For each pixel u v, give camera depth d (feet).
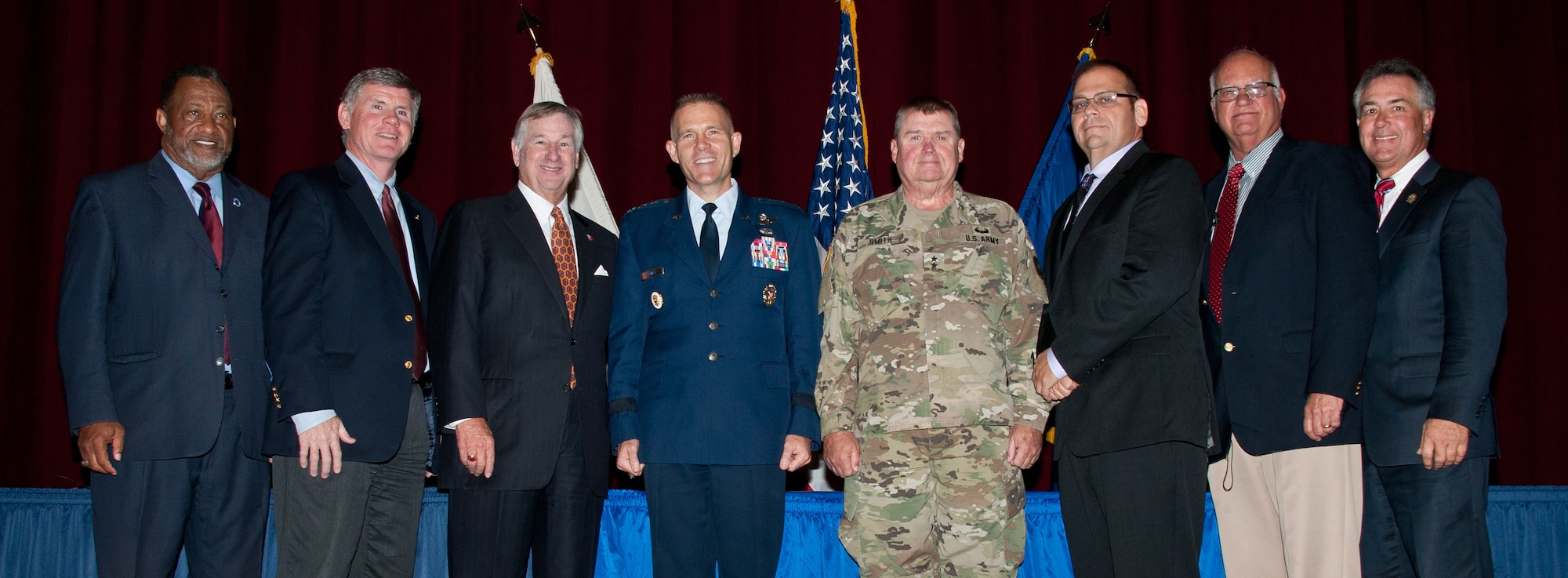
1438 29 13.20
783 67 12.99
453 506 7.36
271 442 7.27
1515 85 13.23
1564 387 12.89
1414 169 7.95
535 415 7.39
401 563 7.89
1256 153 8.28
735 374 7.48
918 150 7.78
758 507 7.41
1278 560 8.23
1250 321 7.73
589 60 12.97
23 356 12.34
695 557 7.45
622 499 9.26
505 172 12.80
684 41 13.00
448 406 7.19
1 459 12.22
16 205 12.45
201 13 12.87
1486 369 7.03
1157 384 6.97
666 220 8.04
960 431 7.45
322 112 12.80
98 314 7.41
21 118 12.58
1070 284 7.39
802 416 7.51
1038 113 12.89
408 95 8.23
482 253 7.59
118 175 7.82
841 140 11.60
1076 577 7.47
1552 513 9.34
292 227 7.34
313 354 7.11
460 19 12.96
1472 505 7.21
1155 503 6.92
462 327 7.33
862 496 7.57
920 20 13.07
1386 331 7.54
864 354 7.70
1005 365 7.61
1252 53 8.41
